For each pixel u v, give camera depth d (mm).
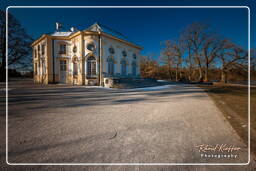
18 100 6523
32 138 2645
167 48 33219
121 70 19531
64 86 14602
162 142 2527
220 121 3631
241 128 3143
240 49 24469
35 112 4469
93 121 3652
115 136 2762
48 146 2357
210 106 5418
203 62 29703
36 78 22078
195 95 8430
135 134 2859
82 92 9695
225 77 28703
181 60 31938
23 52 24031
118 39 18375
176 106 5453
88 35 16094
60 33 19953
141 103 6023
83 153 2166
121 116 4117
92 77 16172
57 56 18406
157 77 42688
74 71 17750
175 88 13281
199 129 3113
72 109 4910
